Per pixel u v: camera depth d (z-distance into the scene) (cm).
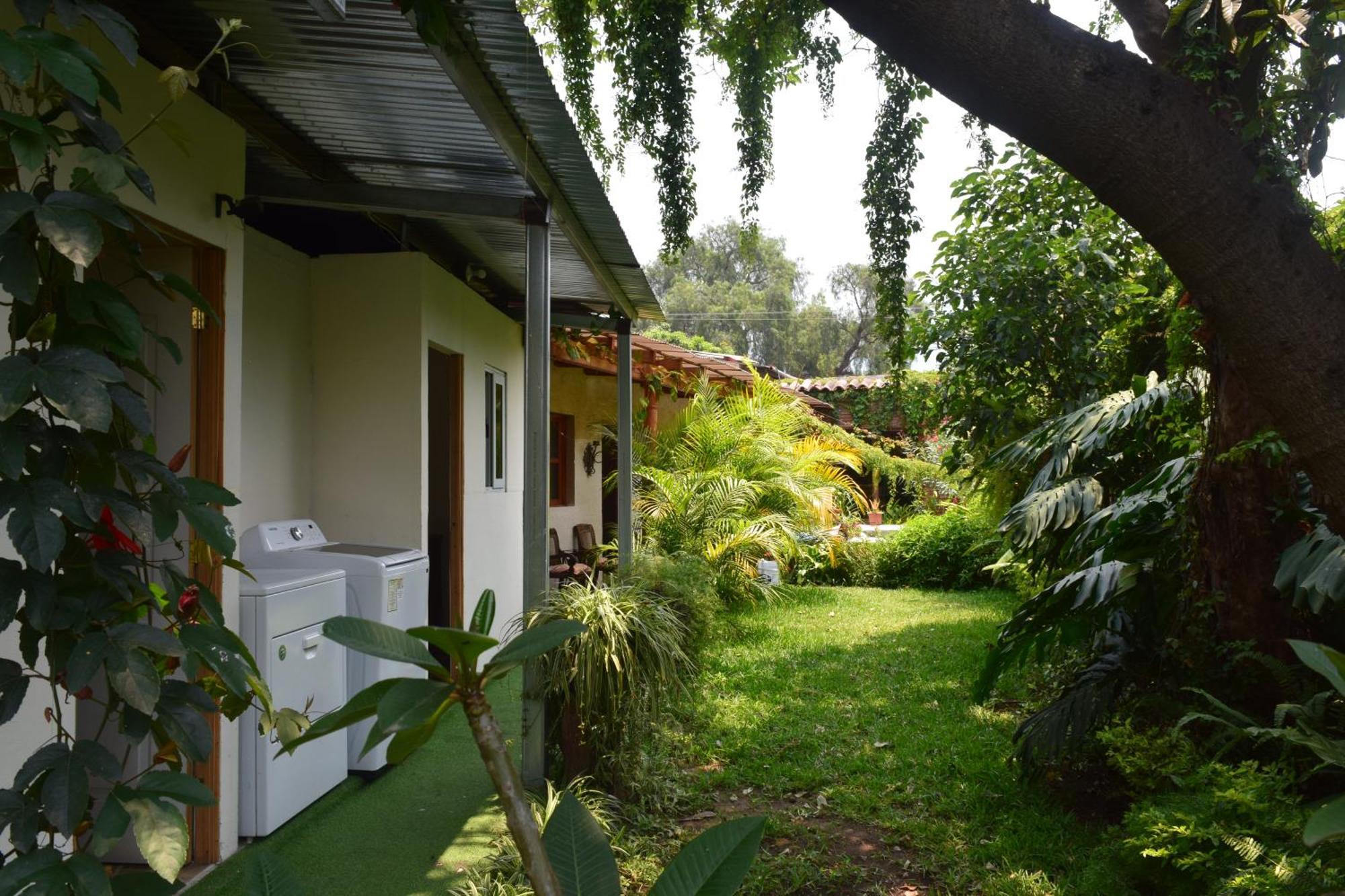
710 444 1101
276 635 392
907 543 1245
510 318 809
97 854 139
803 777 477
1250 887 259
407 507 572
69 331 171
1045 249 651
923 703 629
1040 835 397
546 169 435
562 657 418
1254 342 245
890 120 351
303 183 453
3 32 156
